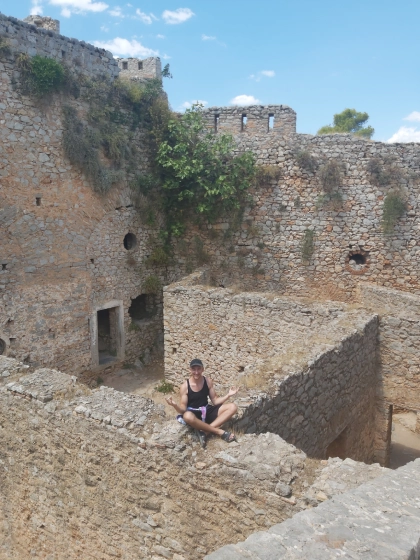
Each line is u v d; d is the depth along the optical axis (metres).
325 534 3.17
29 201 13.01
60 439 6.41
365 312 10.48
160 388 13.87
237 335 12.02
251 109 16.78
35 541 7.07
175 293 13.16
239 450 5.12
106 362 15.81
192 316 12.89
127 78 16.44
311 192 16.14
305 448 7.52
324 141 15.99
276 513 4.54
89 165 14.35
